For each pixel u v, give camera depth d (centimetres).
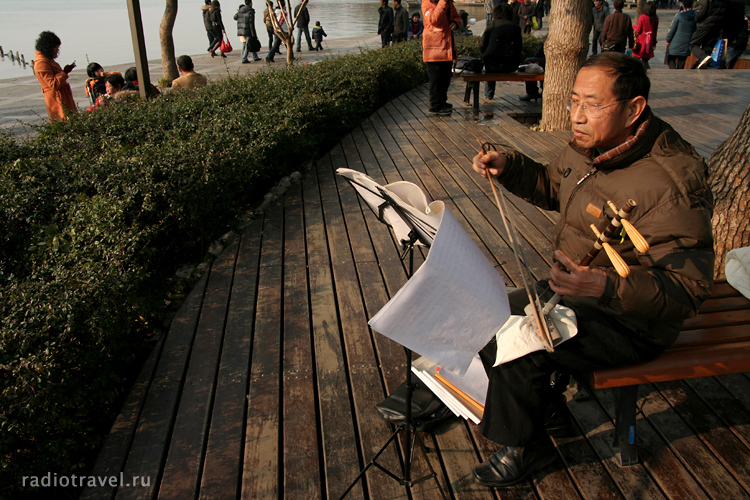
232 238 427
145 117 557
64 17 5209
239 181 438
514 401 189
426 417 236
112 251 309
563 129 729
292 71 796
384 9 1783
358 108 752
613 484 208
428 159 607
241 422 247
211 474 220
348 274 371
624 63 168
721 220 307
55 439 235
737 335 205
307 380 272
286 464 224
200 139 450
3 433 217
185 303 342
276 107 584
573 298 194
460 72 823
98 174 397
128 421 251
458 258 148
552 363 187
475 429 238
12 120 961
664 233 165
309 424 244
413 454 226
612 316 186
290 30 1063
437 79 793
